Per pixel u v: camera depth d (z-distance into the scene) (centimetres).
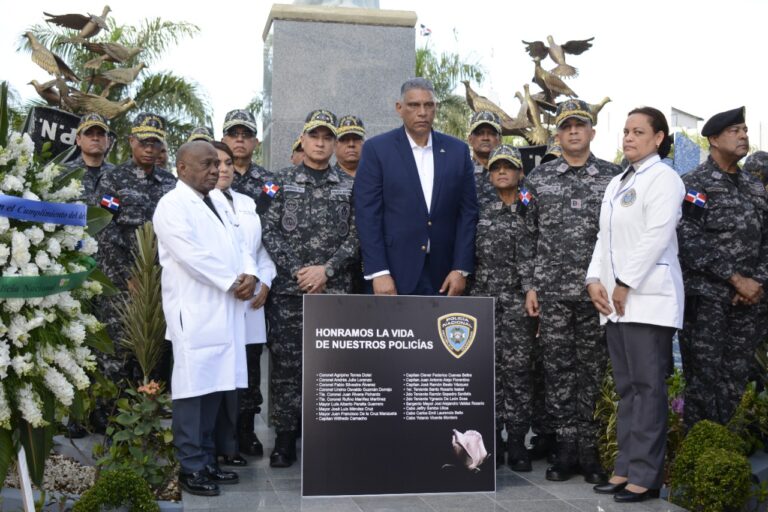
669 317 432
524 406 517
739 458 420
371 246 488
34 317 315
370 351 448
